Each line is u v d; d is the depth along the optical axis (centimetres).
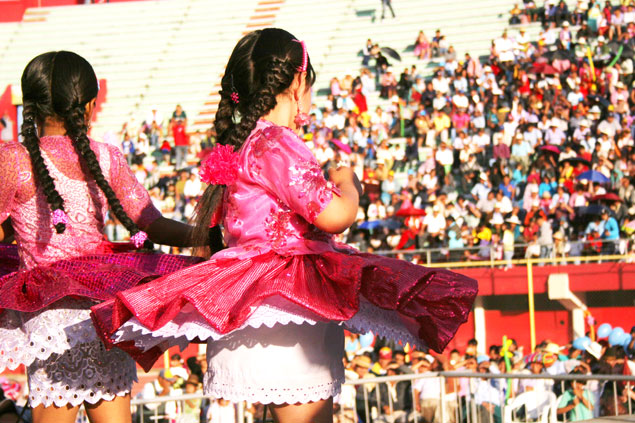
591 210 3088
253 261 474
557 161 3406
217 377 481
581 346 2308
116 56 5322
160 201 3688
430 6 4975
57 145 568
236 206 489
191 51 5278
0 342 555
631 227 2991
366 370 2067
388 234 3253
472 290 481
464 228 3216
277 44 510
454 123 3816
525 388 1619
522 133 3575
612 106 3684
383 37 4866
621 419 1027
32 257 561
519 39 4244
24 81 580
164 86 5028
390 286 461
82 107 579
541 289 3070
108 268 548
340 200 467
